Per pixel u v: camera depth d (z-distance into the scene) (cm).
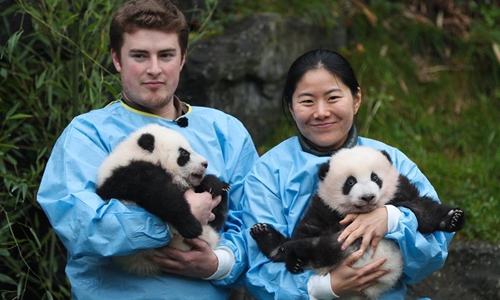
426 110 1205
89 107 916
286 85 722
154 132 675
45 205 644
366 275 637
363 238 639
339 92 696
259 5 1169
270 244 680
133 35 678
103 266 663
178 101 749
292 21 1145
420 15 1338
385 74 1210
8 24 937
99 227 611
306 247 649
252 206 703
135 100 704
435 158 1111
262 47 1086
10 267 885
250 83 1088
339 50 1215
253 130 1088
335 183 682
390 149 749
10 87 934
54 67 916
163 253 652
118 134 698
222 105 1046
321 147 722
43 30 898
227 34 1079
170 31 684
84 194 627
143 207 628
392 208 658
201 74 1023
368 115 1159
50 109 919
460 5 1352
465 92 1238
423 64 1263
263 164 722
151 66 679
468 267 915
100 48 891
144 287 655
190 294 663
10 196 896
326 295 643
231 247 683
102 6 942
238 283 706
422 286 908
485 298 898
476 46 1278
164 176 640
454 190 1047
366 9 1283
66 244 632
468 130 1178
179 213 624
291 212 699
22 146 937
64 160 659
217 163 721
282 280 660
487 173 1095
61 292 909
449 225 667
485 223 971
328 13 1212
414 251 649
